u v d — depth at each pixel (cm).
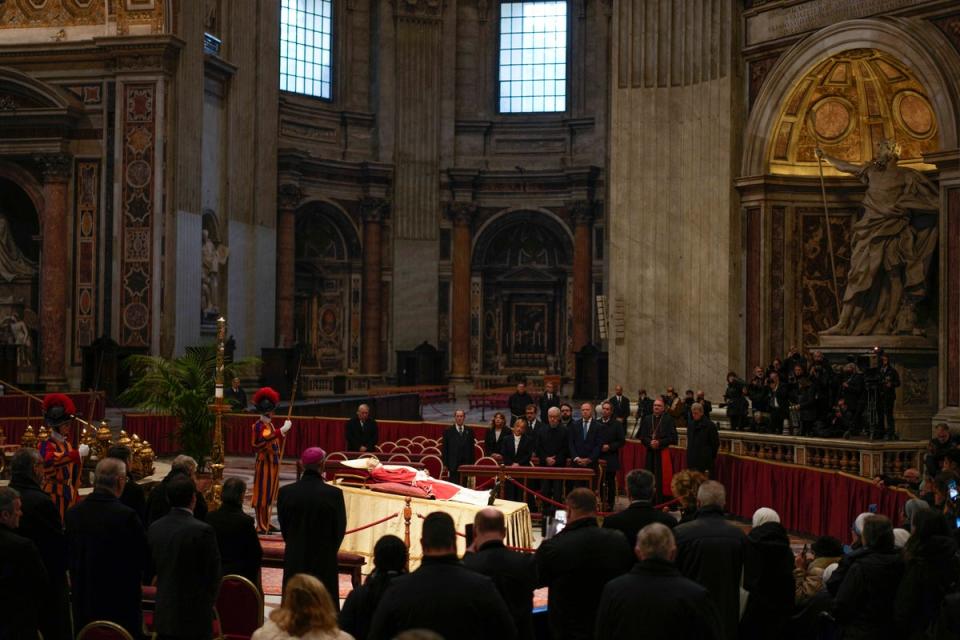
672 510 1669
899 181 1994
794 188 2216
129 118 2825
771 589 719
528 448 1591
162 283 2823
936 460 1362
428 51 4081
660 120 2380
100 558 716
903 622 667
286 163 3678
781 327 2212
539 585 664
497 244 4141
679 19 2362
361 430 1789
